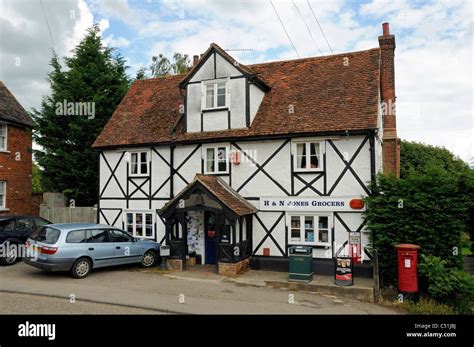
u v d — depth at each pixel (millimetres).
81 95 20391
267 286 11234
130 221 16031
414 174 11641
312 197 12797
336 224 12500
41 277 11539
